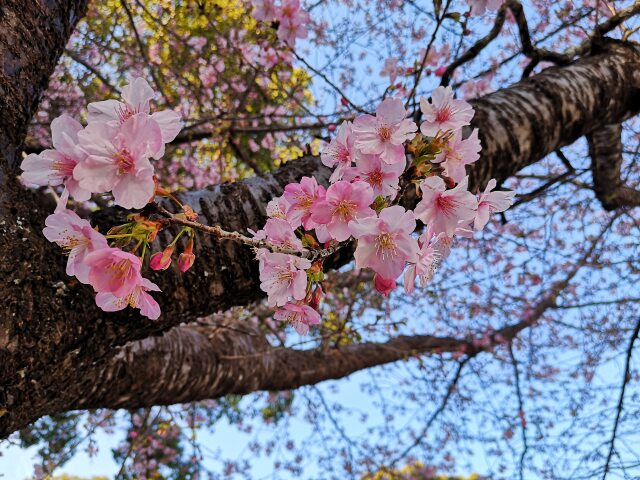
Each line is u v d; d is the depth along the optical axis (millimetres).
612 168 1330
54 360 501
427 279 435
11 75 510
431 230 426
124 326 545
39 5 549
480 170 669
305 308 436
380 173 426
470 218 424
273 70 1312
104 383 673
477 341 1671
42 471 1361
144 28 1506
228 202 590
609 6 1035
